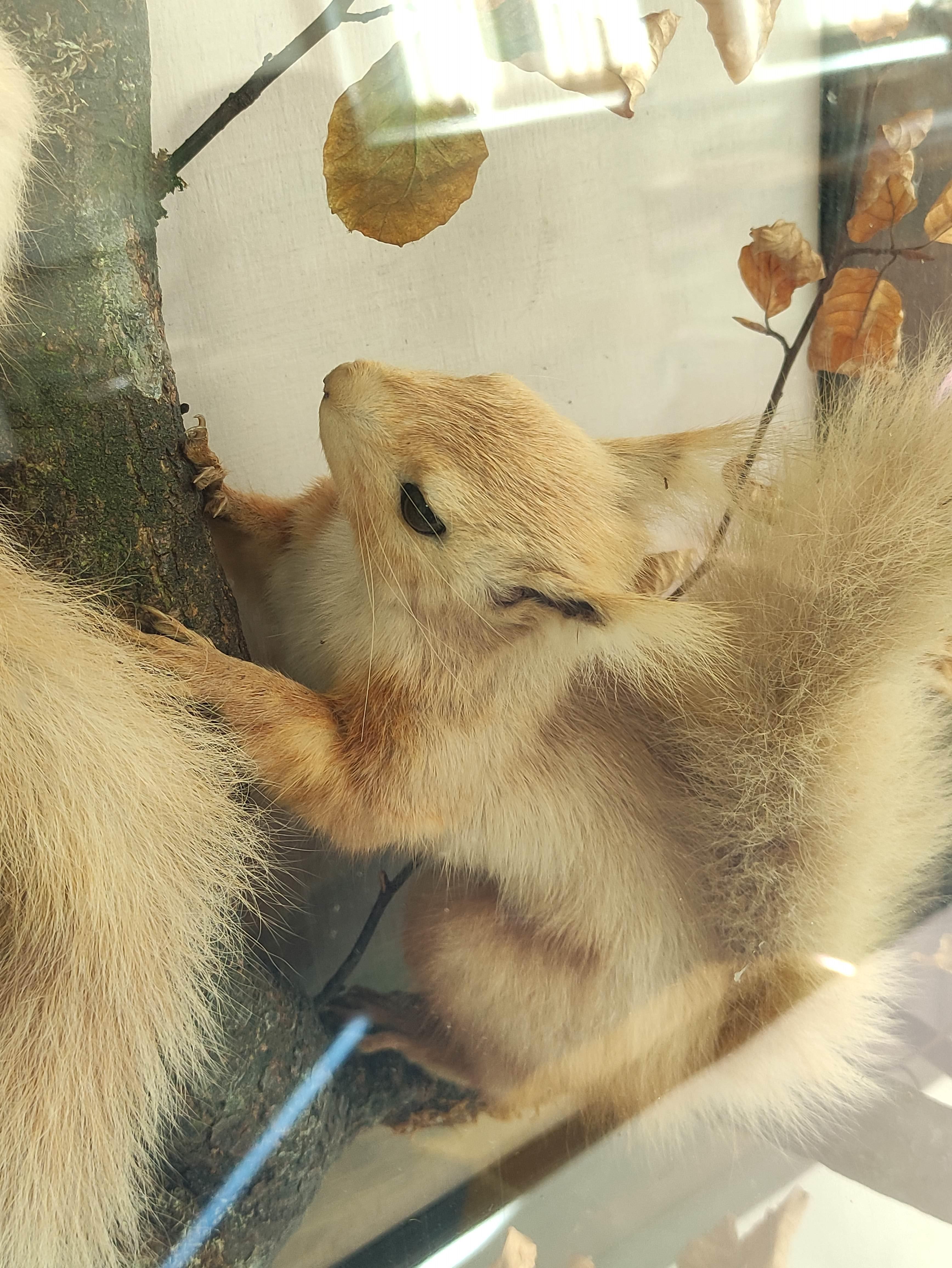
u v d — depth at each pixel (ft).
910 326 0.69
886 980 0.64
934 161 0.69
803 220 0.70
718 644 0.55
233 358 0.58
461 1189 0.55
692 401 0.72
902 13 0.67
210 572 0.52
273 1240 0.50
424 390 0.56
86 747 0.44
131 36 0.46
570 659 0.58
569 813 0.60
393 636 0.58
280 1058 0.51
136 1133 0.46
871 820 0.61
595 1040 0.59
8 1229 0.44
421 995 0.58
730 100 0.67
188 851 0.47
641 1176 0.58
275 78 0.53
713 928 0.61
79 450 0.46
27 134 0.43
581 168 0.65
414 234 0.57
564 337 0.67
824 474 0.60
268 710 0.52
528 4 0.56
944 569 0.58
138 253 0.48
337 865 0.59
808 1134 0.61
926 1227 0.59
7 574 0.43
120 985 0.45
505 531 0.55
